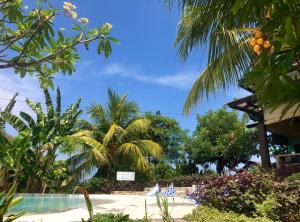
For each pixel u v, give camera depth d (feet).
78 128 70.74
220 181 22.39
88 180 70.59
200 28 19.94
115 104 79.20
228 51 19.54
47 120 59.26
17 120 55.57
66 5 9.46
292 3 5.63
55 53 9.33
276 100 5.46
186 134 96.89
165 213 11.84
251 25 9.46
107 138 70.64
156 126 95.35
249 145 77.92
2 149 15.89
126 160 73.56
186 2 15.96
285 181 20.53
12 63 8.83
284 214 18.63
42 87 10.49
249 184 21.02
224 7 11.44
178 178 66.59
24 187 55.16
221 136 83.71
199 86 27.66
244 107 33.32
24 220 22.35
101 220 15.11
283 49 5.51
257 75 5.39
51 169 58.49
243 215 19.38
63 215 25.86
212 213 20.79
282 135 41.34
